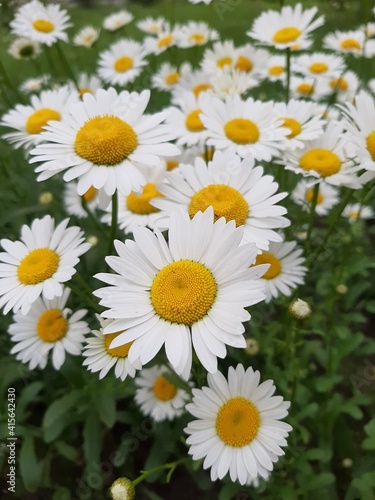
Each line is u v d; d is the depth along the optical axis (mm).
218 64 421
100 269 323
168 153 225
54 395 317
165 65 469
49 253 227
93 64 561
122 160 224
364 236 412
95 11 732
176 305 173
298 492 255
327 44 455
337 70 424
